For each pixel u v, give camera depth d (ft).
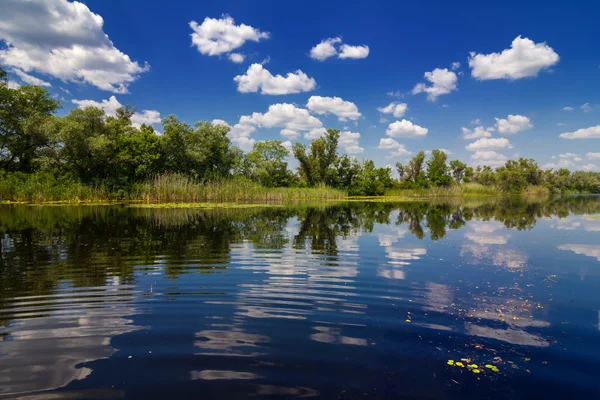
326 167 197.57
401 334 15.74
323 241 40.06
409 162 221.87
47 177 106.01
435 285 23.29
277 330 16.08
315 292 21.68
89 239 40.52
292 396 11.10
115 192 111.75
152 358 13.44
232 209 86.07
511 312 18.47
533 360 13.57
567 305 19.60
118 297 20.62
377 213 78.38
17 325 16.58
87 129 114.01
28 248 35.06
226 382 11.86
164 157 128.36
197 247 36.01
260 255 32.30
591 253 33.76
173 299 20.31
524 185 239.30
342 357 13.61
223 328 16.26
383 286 22.99
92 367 12.78
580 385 11.94
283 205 107.24
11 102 114.73
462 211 85.97
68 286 22.75
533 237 43.73
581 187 294.66
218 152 145.59
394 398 11.09
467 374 12.51
